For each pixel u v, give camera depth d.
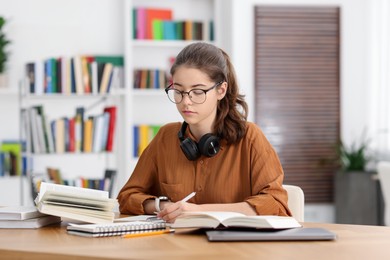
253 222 2.03
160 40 6.63
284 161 7.50
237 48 7.33
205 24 6.73
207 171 2.61
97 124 5.65
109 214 2.31
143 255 1.76
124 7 6.56
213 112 2.55
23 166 5.97
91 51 6.64
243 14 7.35
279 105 7.45
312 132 7.54
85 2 6.62
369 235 2.07
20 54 6.46
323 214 7.60
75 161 6.57
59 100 6.52
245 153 2.58
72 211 2.27
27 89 5.77
